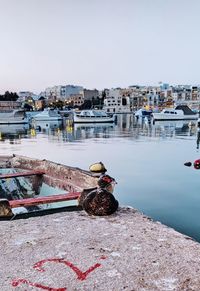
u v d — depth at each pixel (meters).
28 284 2.97
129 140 31.75
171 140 31.39
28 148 26.12
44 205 7.12
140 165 17.73
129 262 3.40
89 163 18.77
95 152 23.38
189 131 42.84
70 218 4.91
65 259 3.48
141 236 4.15
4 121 55.78
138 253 3.62
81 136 36.59
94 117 59.38
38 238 4.07
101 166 6.57
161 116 63.41
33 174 8.14
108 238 4.08
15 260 3.45
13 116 56.28
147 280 3.04
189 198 10.85
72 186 7.04
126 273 3.17
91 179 6.44
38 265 3.34
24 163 9.16
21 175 8.01
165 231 4.34
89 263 3.38
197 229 7.86
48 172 8.19
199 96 159.50
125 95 166.12
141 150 24.30
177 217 8.85
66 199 5.54
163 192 11.70
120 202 10.41
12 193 9.00
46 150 24.73
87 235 4.19
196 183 13.14
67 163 18.81
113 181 5.78
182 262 3.40
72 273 3.17
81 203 5.48
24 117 57.38
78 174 7.00
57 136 36.97
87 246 3.83
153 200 10.64
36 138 34.69
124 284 2.97
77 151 24.06
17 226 4.54
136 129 47.09
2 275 3.13
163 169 16.42
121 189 12.16
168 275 3.13
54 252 3.66
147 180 13.77
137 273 3.17
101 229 4.41
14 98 139.75
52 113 63.16
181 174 15.07
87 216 5.01
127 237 4.11
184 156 21.17
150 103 155.25
